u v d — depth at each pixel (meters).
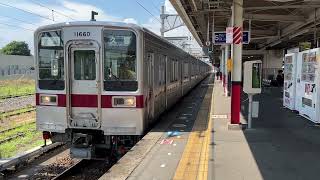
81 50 9.49
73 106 9.61
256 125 12.16
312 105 12.88
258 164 7.49
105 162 10.41
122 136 9.72
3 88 38.81
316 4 15.12
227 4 15.17
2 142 12.81
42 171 9.74
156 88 11.74
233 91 11.37
